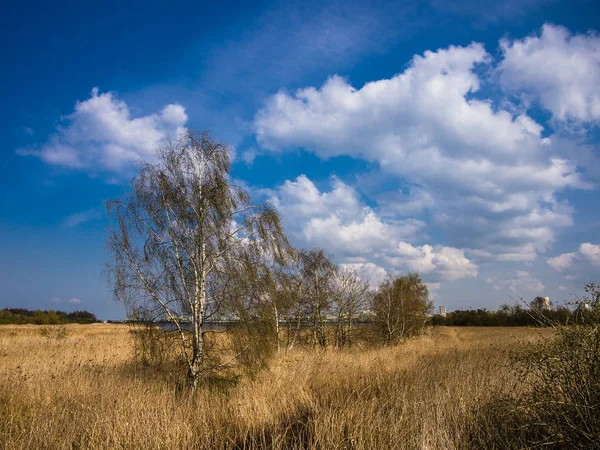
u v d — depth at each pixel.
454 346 24.97
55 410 9.91
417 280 44.19
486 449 6.57
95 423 8.76
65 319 64.81
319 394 11.59
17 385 12.09
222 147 14.77
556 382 6.12
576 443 5.63
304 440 8.27
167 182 13.96
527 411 6.63
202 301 13.54
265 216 15.11
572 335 6.01
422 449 6.47
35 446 7.98
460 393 9.11
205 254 13.85
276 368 14.53
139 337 13.37
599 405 5.55
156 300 13.34
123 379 13.29
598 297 6.03
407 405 8.62
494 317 60.62
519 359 6.91
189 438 8.22
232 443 8.24
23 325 59.06
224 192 14.20
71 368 14.80
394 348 25.30
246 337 13.89
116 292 12.99
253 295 14.23
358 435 7.50
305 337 28.56
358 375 13.19
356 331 31.61
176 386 12.68
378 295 34.56
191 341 13.88
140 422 8.82
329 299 29.28
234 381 13.39
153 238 13.59
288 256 16.00
